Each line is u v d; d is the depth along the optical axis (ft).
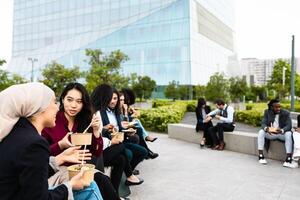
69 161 9.41
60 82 90.94
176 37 161.89
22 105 6.74
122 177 16.01
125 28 175.73
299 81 158.81
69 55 188.34
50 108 7.26
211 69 189.78
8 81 77.25
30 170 6.31
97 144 12.41
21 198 6.42
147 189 17.65
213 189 17.83
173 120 42.16
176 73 159.84
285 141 23.48
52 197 6.86
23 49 217.36
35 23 212.43
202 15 179.42
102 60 85.40
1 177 6.29
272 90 161.58
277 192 17.42
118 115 18.30
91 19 188.85
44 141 6.66
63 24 199.52
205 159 25.57
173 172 21.45
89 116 12.25
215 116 30.12
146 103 112.68
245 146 27.91
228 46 237.45
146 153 18.20
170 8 164.96
